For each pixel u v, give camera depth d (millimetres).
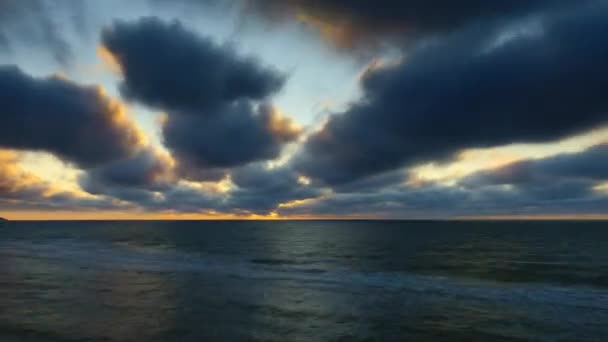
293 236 86375
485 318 15023
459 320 14703
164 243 57875
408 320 14656
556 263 35031
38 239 66500
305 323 14102
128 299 17828
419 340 12375
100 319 14336
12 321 13961
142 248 48062
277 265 31953
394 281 23844
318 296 18906
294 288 21000
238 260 35375
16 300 17531
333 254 43375
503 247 54281
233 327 13492
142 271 27172
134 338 12164
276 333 12891
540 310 16375
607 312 16094
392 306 16938
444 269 30406
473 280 24609
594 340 12523
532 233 96688
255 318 14711
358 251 47750
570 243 61594
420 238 77938
